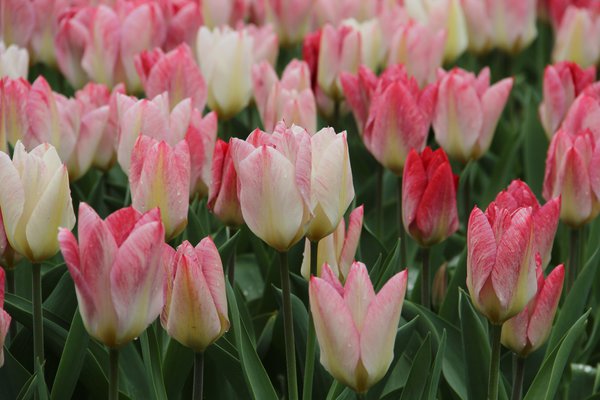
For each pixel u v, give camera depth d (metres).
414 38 5.02
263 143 2.70
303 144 2.61
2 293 2.56
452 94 4.15
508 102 6.30
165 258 2.60
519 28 5.88
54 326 3.18
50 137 3.76
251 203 2.65
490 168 5.57
